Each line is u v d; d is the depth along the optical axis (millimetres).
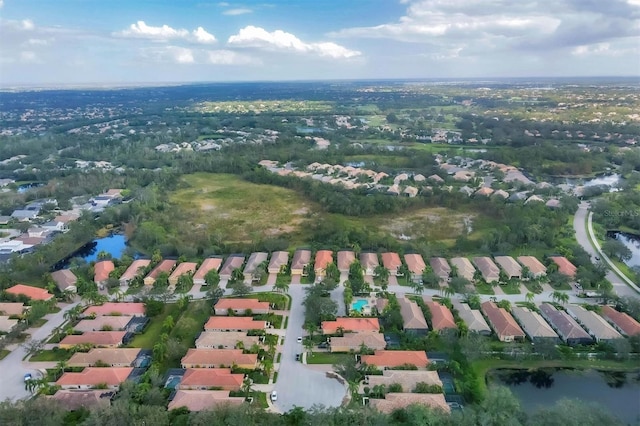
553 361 128125
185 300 157000
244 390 114562
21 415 100312
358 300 160000
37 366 128000
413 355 125250
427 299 162000
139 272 180500
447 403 110125
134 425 97125
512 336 136250
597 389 118750
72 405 108625
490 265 179375
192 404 107812
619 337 131750
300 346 135250
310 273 177750
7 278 174000
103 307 153625
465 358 127562
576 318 146250
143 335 142250
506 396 101812
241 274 176625
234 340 133625
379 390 113000
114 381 117500
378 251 199250
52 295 165750
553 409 99812
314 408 105375
